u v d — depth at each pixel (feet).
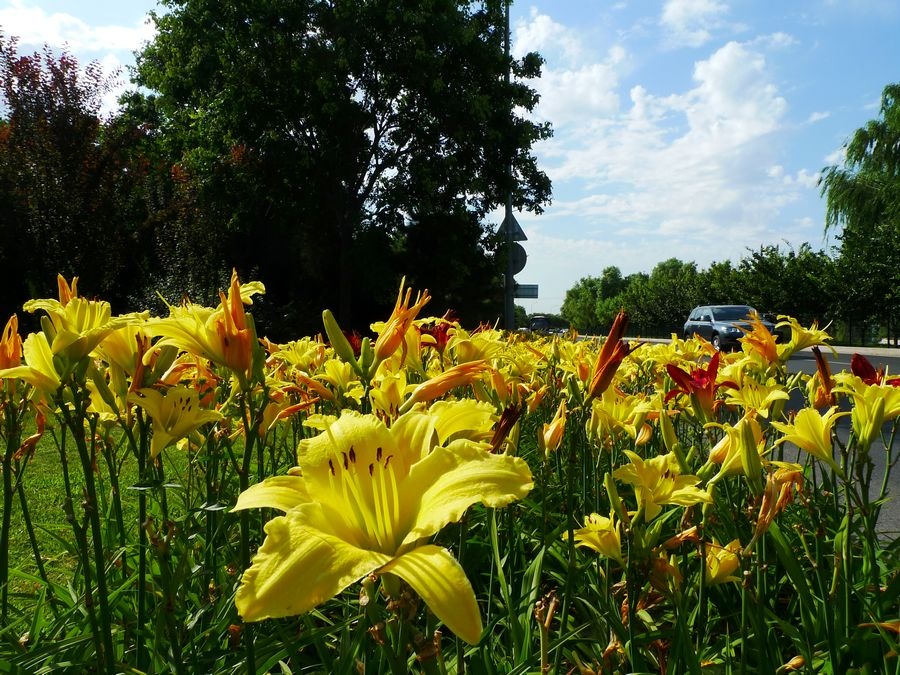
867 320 103.86
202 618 6.81
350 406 8.72
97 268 48.16
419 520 3.82
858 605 7.46
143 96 93.30
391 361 8.55
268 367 10.66
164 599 5.03
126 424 5.99
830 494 9.45
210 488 7.59
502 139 70.54
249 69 67.46
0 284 49.44
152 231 57.93
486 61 69.97
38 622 6.79
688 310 167.84
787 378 10.71
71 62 48.29
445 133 71.05
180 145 77.41
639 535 5.48
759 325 9.98
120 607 7.06
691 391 7.84
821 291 109.40
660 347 13.78
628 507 10.10
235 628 5.34
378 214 72.33
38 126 46.42
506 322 43.24
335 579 3.34
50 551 11.09
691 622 6.53
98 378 5.87
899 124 92.07
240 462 13.01
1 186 45.24
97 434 8.18
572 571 6.33
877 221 103.09
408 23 66.59
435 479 4.07
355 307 79.10
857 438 6.98
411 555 3.51
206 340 5.38
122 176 51.67
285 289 75.36
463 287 79.25
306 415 10.46
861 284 100.27
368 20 66.33
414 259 73.00
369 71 69.15
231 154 66.85
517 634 5.88
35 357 5.41
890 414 6.42
